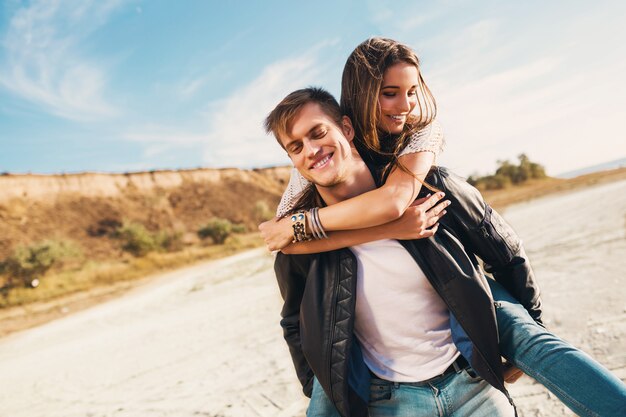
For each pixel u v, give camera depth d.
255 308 7.64
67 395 4.93
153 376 4.93
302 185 1.55
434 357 1.31
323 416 1.43
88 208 42.91
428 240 1.27
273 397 3.59
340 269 1.34
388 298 1.31
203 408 3.66
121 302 13.59
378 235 1.26
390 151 1.40
